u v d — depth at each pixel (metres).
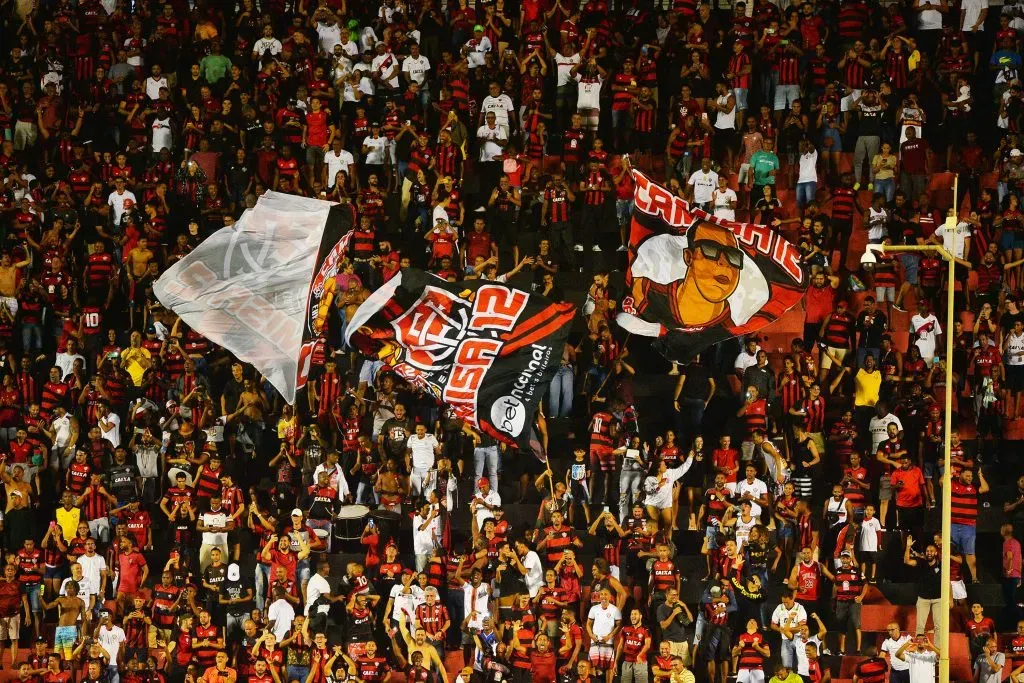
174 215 54.47
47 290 52.50
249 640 43.88
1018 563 45.97
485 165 56.03
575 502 47.19
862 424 49.25
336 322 49.34
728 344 50.19
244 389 48.91
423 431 46.78
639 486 45.97
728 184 54.69
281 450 47.66
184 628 43.81
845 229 53.75
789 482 46.50
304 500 46.22
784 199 55.38
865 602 45.97
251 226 35.19
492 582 45.03
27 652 45.66
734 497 45.78
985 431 49.94
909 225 52.78
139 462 47.59
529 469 48.41
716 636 43.72
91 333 51.59
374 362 48.16
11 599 45.31
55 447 48.59
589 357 50.34
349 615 44.09
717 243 43.41
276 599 44.03
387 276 50.62
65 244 53.66
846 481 46.50
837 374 50.31
